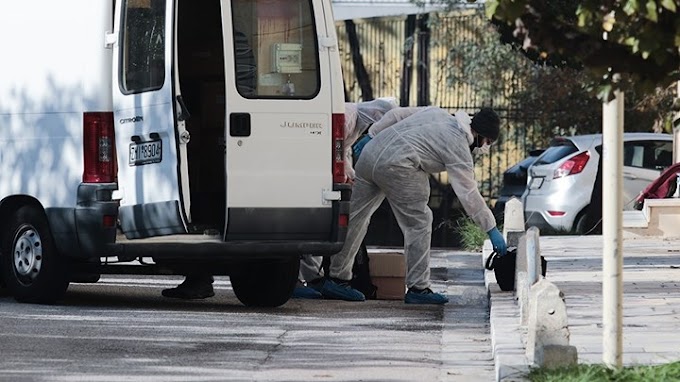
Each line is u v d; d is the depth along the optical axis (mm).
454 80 76812
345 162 31953
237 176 30391
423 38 77625
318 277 35562
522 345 23625
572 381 19719
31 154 31812
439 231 68750
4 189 32312
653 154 58312
